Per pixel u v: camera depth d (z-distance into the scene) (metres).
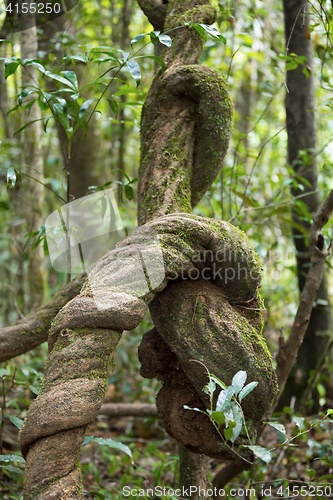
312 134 3.36
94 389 1.37
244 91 6.14
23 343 2.06
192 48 2.14
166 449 3.51
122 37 4.73
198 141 2.02
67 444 1.33
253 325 1.74
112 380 3.83
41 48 4.24
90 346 1.40
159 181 1.90
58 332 1.45
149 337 1.78
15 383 2.38
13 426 3.37
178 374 1.72
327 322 3.38
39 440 1.33
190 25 1.84
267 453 1.35
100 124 5.75
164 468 2.78
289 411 2.55
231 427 1.41
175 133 1.98
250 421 1.68
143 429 3.73
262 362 1.65
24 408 3.24
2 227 6.00
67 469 1.32
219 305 1.63
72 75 1.99
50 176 5.59
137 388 3.96
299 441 2.87
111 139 5.64
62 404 1.32
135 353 4.55
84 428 1.38
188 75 1.97
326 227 3.09
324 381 3.42
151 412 3.21
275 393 1.70
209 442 1.65
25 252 4.02
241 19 4.43
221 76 2.05
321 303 3.27
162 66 1.93
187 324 1.59
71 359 1.39
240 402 1.59
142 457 3.33
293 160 3.40
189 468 2.11
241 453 1.68
